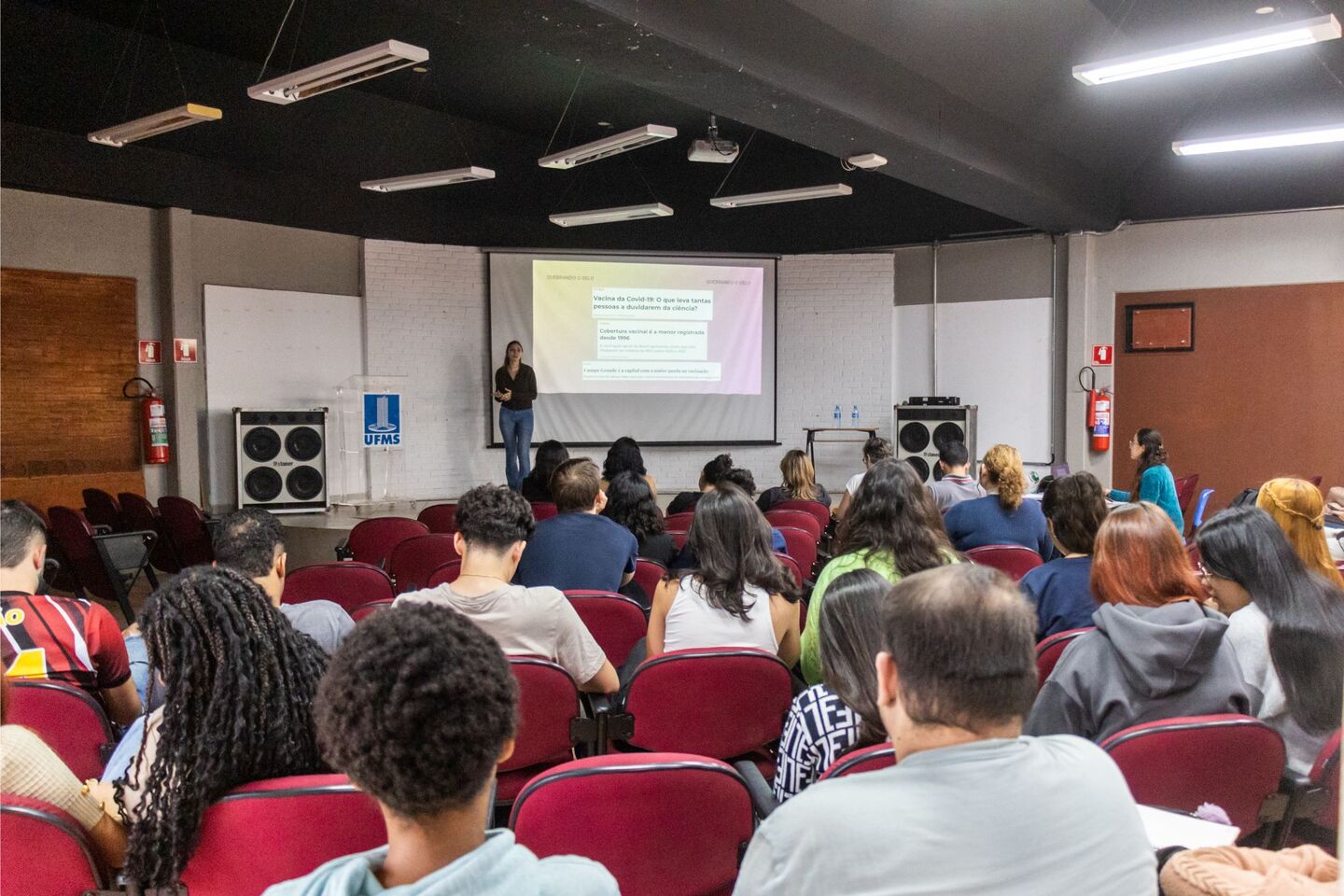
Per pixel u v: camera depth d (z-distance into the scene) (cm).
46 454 724
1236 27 593
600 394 972
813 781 159
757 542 247
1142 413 872
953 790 92
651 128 592
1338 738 180
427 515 547
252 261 827
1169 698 172
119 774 145
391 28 658
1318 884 86
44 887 131
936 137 631
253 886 130
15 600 213
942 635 94
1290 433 809
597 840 145
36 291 712
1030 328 919
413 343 920
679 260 978
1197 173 827
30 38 617
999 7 568
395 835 80
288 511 812
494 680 81
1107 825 95
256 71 725
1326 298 787
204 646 131
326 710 81
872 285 979
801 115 560
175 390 780
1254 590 200
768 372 996
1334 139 629
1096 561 190
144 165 738
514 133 912
